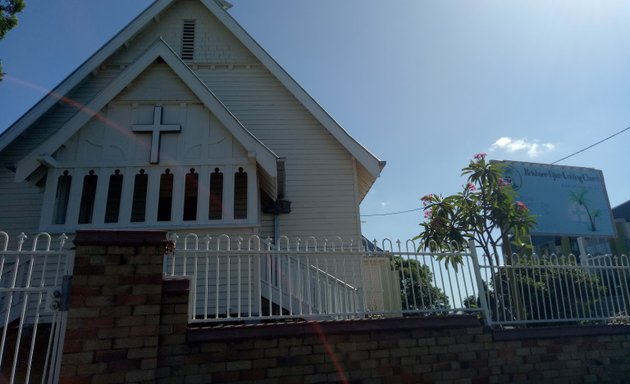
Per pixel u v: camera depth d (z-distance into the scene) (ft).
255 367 17.12
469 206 38.06
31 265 15.88
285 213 37.27
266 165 28.81
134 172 28.43
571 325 23.30
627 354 22.82
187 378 16.24
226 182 28.78
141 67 29.99
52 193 27.48
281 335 17.72
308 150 39.50
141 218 31.07
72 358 14.93
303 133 39.99
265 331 17.61
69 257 16.17
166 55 30.30
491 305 22.76
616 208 98.78
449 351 19.72
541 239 86.74
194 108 29.94
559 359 21.42
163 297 16.69
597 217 53.06
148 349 15.65
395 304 20.88
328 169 39.11
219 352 16.85
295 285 24.70
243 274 26.71
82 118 28.55
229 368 16.81
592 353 22.13
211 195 31.01
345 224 37.73
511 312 22.40
